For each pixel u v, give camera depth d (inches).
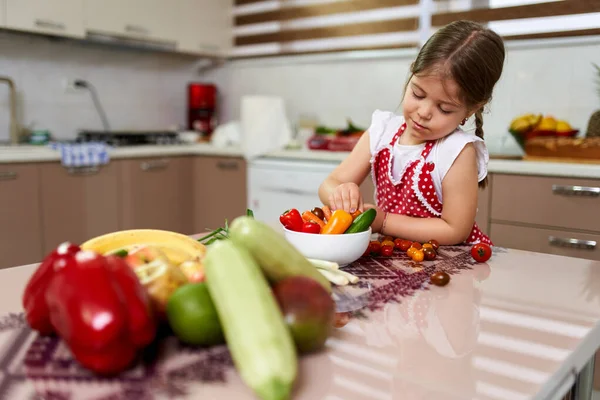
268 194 111.7
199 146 125.4
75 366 19.8
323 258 33.3
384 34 120.3
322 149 111.4
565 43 96.7
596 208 76.0
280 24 136.9
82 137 119.3
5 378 18.8
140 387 18.3
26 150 98.1
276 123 113.6
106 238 29.4
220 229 34.5
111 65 131.3
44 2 102.7
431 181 46.7
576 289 30.1
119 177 108.9
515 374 19.4
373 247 38.0
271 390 16.4
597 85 94.6
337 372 19.5
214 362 20.3
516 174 82.4
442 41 40.4
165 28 126.4
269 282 23.1
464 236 43.3
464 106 41.3
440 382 18.7
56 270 21.0
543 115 100.9
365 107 125.6
